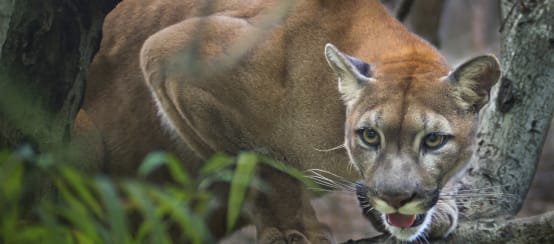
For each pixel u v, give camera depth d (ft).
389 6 57.77
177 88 35.53
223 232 38.04
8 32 26.45
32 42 26.55
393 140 31.07
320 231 36.14
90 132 37.17
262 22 34.76
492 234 31.17
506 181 35.09
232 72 34.73
